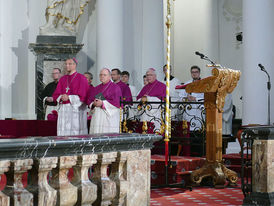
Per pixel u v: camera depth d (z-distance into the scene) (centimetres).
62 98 1061
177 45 1953
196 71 1227
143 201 522
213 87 894
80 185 453
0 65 1588
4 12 1606
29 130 1188
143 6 1720
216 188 925
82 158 453
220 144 934
